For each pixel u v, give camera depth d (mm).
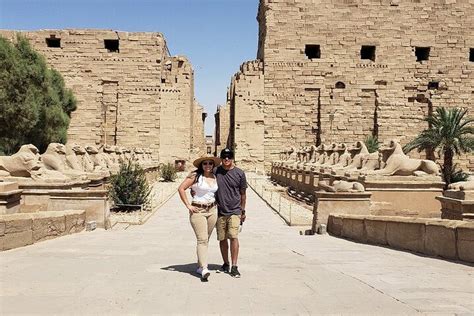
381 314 5727
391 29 51469
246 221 19781
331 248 11695
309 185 27516
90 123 50812
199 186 7918
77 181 18547
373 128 51469
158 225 18172
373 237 12742
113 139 51219
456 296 6609
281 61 51250
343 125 51312
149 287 6965
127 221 18625
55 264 8656
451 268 8773
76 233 14336
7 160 17125
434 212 20203
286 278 7723
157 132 51188
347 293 6738
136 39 51219
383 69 51469
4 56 35562
